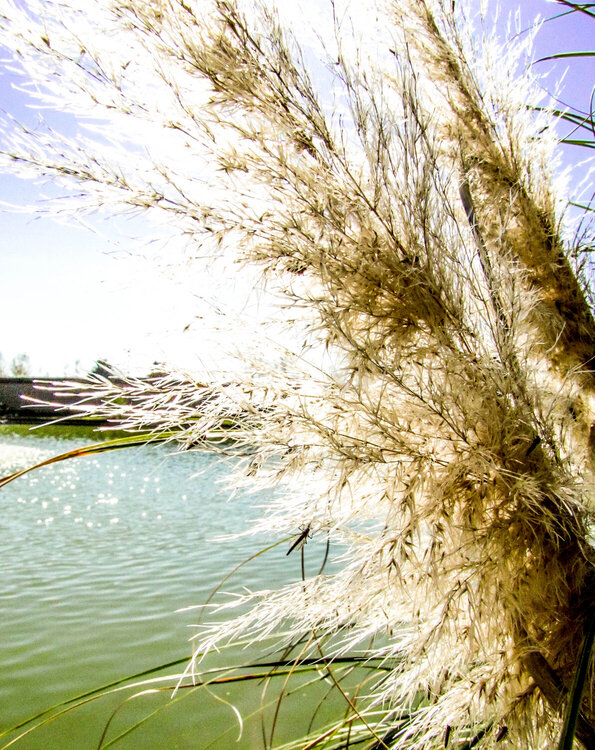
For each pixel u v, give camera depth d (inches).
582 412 39.0
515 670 34.6
